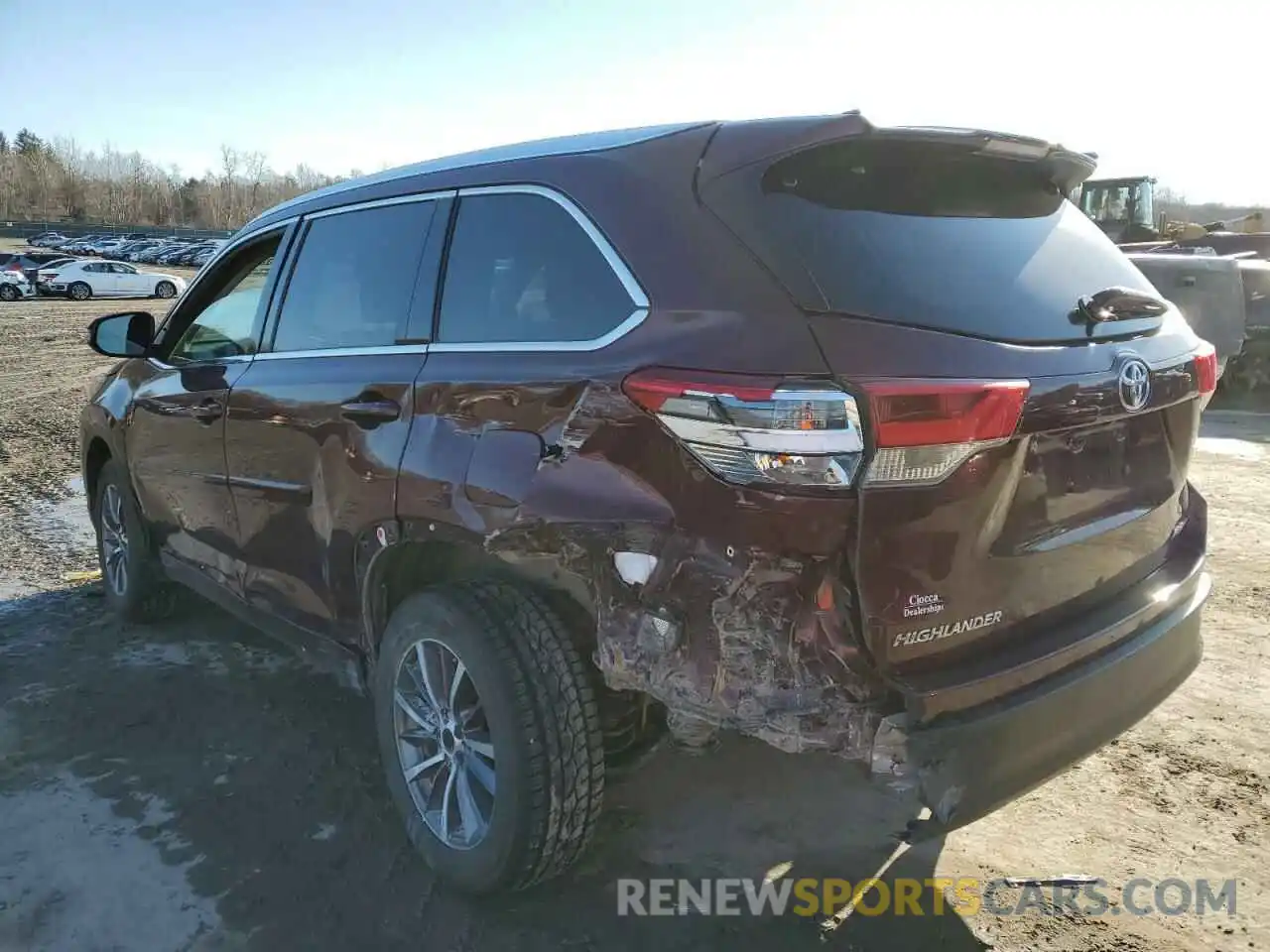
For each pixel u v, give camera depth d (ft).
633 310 8.01
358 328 10.82
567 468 7.99
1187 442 9.59
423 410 9.36
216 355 13.43
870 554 6.96
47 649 15.33
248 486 11.98
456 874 9.20
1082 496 8.27
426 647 9.39
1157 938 8.86
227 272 13.84
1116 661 8.26
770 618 7.09
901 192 8.46
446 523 8.87
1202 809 10.90
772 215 7.77
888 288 7.56
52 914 9.07
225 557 13.00
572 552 7.93
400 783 9.85
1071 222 9.68
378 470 9.65
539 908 9.27
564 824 8.64
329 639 11.14
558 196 8.95
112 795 11.12
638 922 9.09
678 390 7.29
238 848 10.14
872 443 6.80
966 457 7.13
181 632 16.06
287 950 8.68
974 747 7.23
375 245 10.96
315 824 10.59
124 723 12.85
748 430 6.95
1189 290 33.76
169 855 10.02
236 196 400.47
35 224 290.35
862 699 7.10
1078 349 8.05
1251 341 38.37
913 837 7.53
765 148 8.01
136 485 15.03
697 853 10.16
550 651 8.62
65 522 23.08
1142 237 62.03
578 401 7.99
